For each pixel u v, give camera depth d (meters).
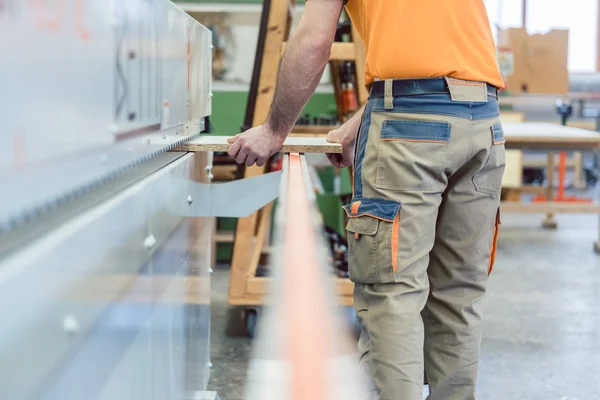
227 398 2.59
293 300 0.64
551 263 4.95
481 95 1.66
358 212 1.66
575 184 8.51
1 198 0.56
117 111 0.90
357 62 3.11
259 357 0.65
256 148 1.80
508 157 7.05
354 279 1.70
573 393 2.72
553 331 3.46
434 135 1.61
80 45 0.75
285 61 1.73
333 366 0.58
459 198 1.77
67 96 0.71
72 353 0.75
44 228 0.73
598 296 4.11
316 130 3.69
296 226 0.82
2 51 0.56
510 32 7.32
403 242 1.62
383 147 1.64
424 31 1.62
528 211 5.65
